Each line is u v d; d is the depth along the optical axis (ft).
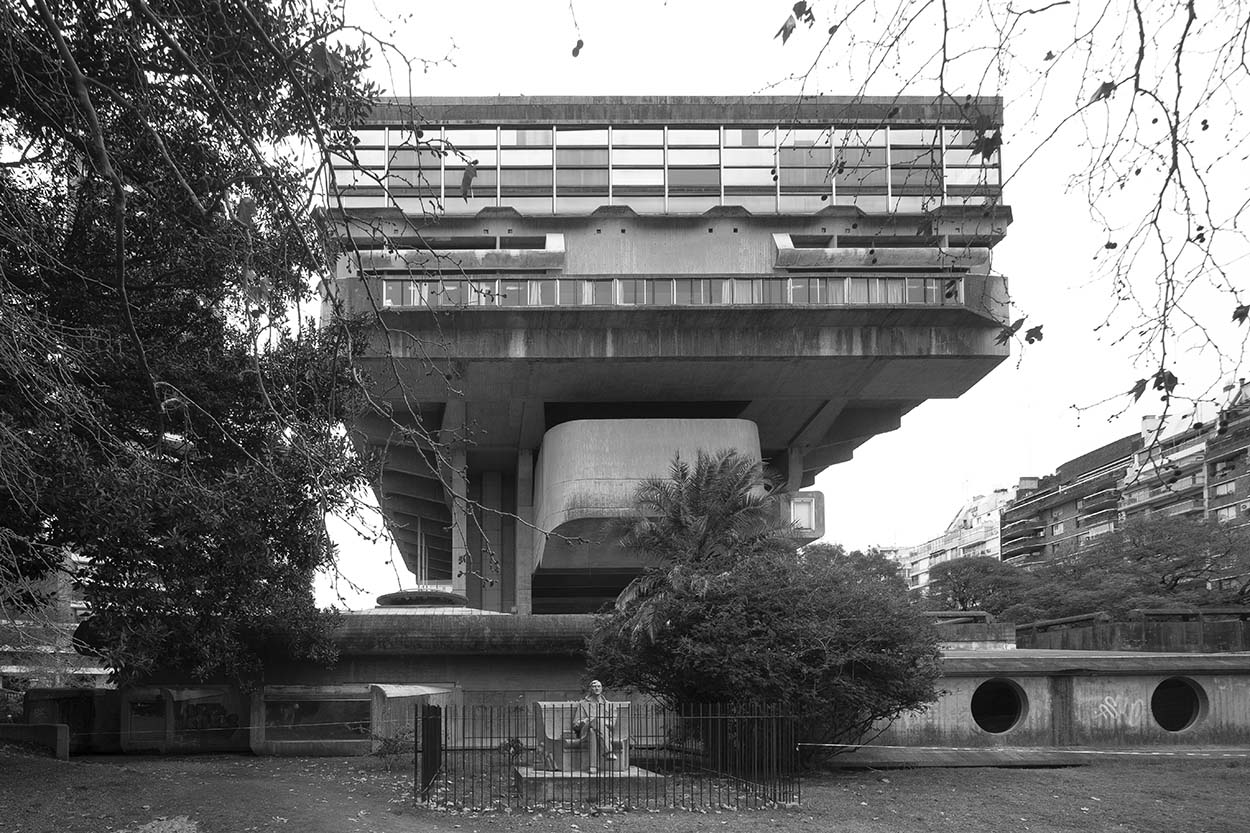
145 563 55.57
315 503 27.40
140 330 52.06
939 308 132.77
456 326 135.54
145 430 51.08
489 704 90.63
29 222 32.07
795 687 68.54
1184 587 215.51
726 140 155.74
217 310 54.29
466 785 60.23
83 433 45.42
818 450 198.39
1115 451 323.37
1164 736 90.07
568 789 56.03
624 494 147.43
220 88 22.53
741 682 67.41
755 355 138.31
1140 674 90.74
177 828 45.16
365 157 135.23
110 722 89.71
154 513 52.16
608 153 154.51
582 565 163.22
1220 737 90.99
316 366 52.21
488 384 147.33
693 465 148.77
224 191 18.71
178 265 49.32
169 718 87.76
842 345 138.51
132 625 60.23
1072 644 143.02
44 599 43.09
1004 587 275.18
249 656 82.79
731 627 70.18
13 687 110.63
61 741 74.54
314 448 26.20
